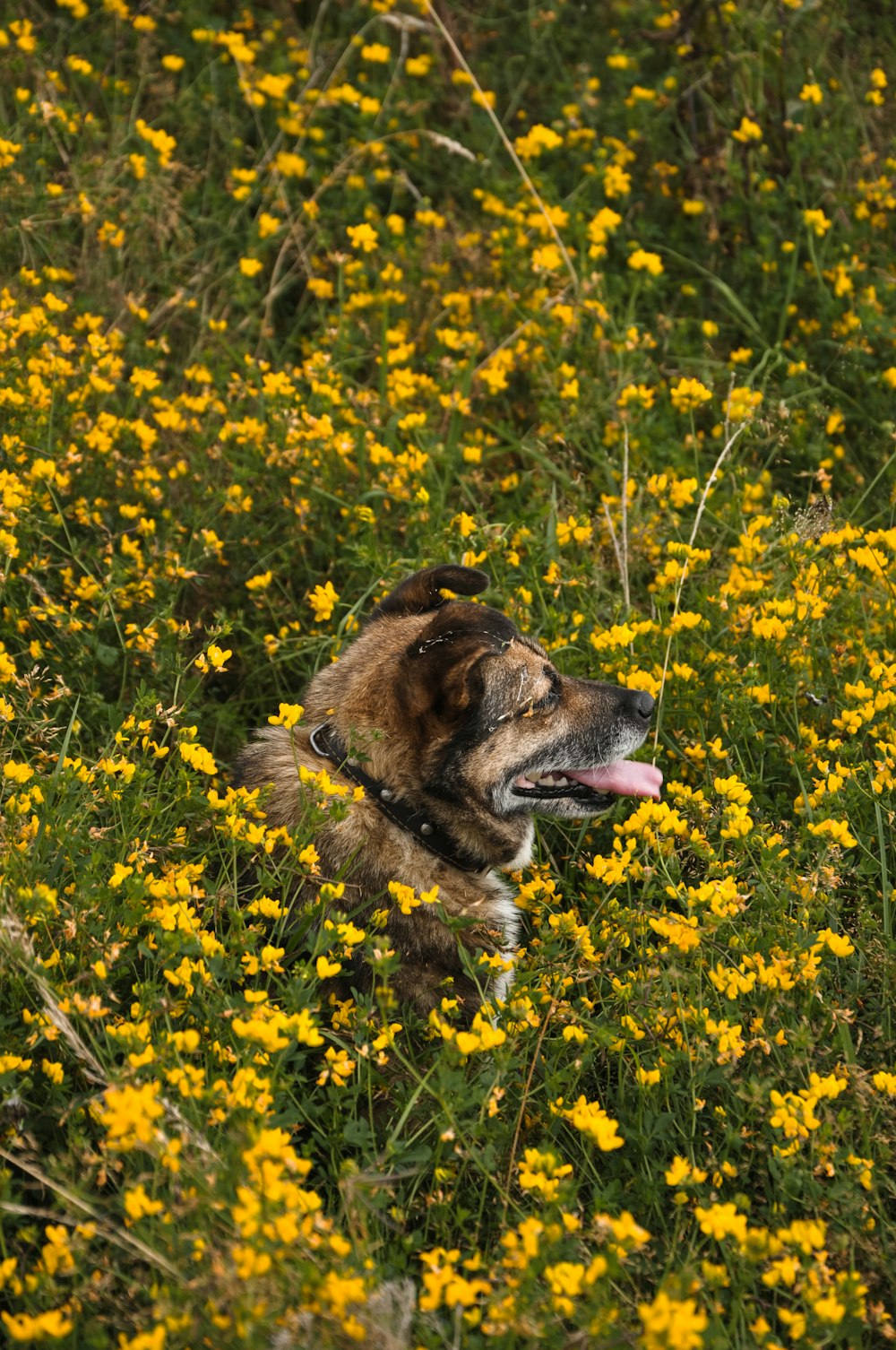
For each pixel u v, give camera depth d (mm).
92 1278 3533
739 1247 3717
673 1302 3309
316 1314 3252
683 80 10656
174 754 5770
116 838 5184
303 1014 3982
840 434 8750
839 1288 3615
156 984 4629
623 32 11516
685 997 4812
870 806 5809
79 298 9352
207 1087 4148
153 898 4805
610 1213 4320
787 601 6160
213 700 7258
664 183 10508
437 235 10055
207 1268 3438
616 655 6191
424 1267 4008
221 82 11172
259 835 4793
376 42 11594
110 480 7828
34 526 6723
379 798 5523
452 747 5480
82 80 10797
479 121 10930
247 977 4934
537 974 4863
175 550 7379
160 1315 3318
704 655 6461
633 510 7637
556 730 5730
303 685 7406
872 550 6625
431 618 5754
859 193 10047
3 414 7609
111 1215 3859
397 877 5504
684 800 5453
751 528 6875
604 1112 4352
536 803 5902
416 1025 4816
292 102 11078
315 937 4980
